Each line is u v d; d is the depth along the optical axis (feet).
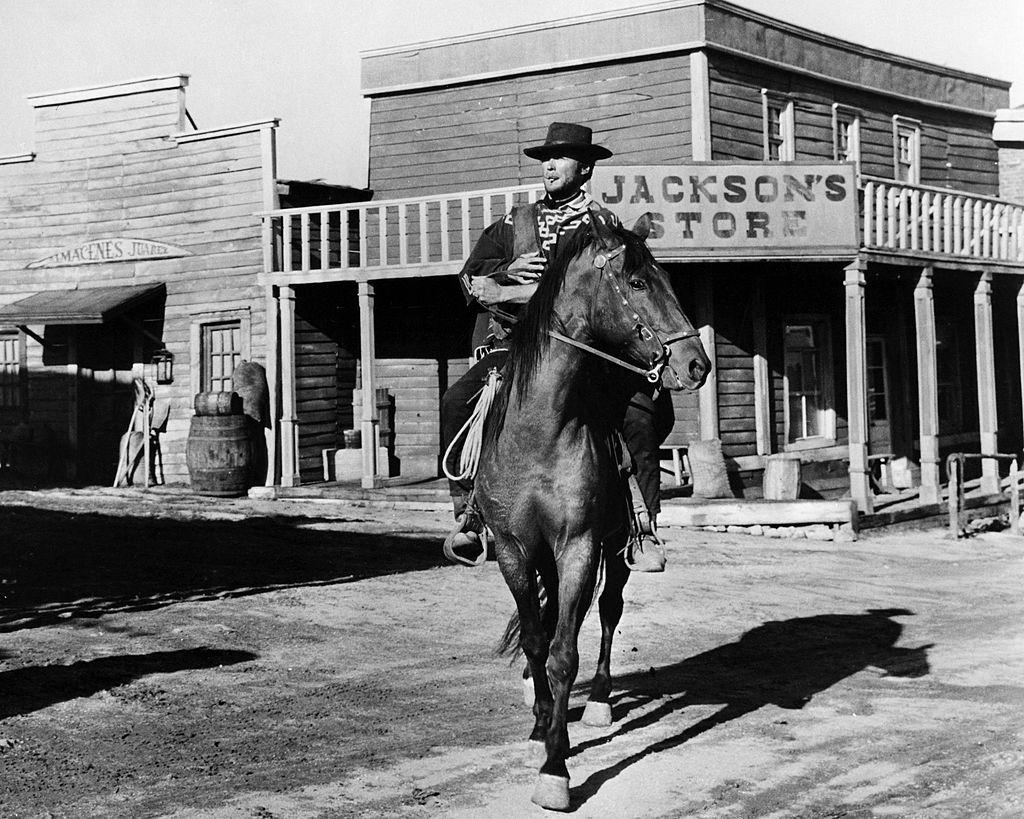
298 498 70.64
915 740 24.00
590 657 32.48
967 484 77.82
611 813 19.48
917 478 80.48
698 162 59.98
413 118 78.74
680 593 42.91
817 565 51.11
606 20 70.03
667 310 19.31
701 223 60.03
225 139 77.61
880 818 19.35
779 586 45.37
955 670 30.94
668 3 67.62
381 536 53.98
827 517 60.08
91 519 58.85
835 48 76.23
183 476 79.30
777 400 71.00
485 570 45.34
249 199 76.64
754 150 70.23
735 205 60.23
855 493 62.75
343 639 33.09
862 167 78.59
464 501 23.26
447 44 76.54
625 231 20.17
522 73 73.72
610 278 19.70
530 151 23.84
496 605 38.55
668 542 56.34
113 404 83.35
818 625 37.68
